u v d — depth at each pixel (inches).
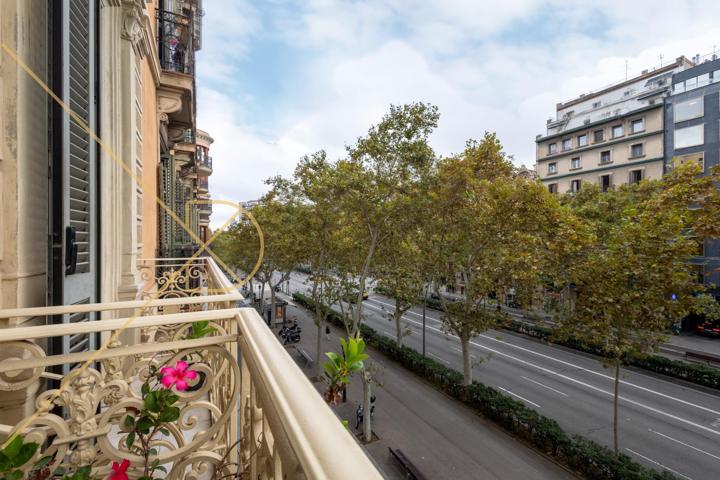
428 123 506.3
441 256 622.8
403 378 719.1
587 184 1049.5
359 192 521.7
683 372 685.9
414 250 681.6
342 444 21.7
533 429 482.3
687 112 1076.5
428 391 657.6
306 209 722.8
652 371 729.6
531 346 929.5
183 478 70.7
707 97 1035.9
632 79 1373.0
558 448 445.1
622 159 1246.9
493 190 551.5
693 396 619.2
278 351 41.4
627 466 373.7
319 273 741.9
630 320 385.7
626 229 393.7
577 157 1398.9
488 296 669.9
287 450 27.8
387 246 703.7
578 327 451.8
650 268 374.3
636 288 389.1
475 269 621.0
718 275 930.1
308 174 655.8
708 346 896.9
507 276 557.0
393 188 529.7
